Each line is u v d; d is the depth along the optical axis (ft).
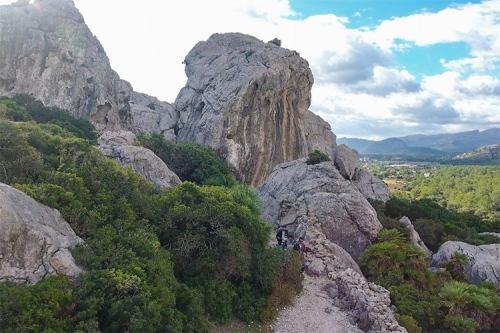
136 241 57.67
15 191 49.78
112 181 72.23
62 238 50.96
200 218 69.41
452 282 85.87
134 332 44.52
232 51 288.51
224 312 62.28
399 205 186.19
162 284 53.42
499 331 78.38
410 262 93.04
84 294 46.03
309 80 281.13
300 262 82.43
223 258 67.51
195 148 188.14
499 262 113.39
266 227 80.53
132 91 273.54
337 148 259.80
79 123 167.84
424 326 74.38
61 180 63.93
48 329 40.50
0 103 129.70
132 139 145.18
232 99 238.68
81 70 196.65
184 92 280.92
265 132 249.55
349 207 120.98
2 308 39.60
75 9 210.38
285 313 69.21
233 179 186.09
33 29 189.57
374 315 67.36
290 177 147.95
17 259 45.01
